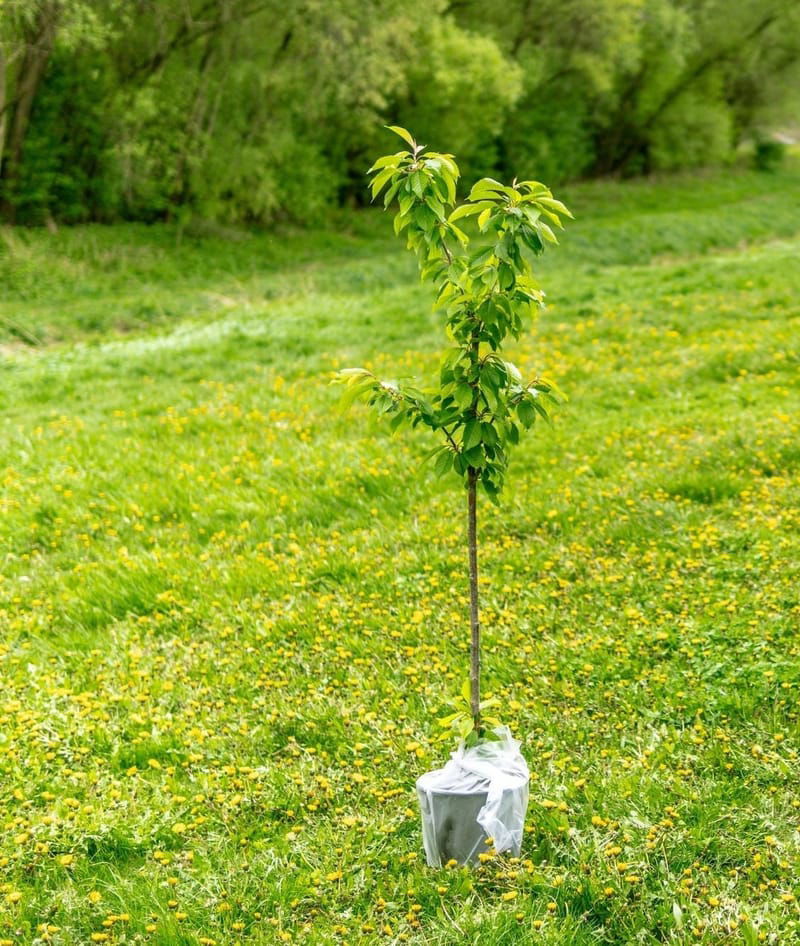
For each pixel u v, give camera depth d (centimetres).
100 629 805
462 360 455
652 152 5441
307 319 2122
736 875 446
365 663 701
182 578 877
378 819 517
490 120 4116
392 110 3944
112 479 1134
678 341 1688
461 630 738
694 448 1089
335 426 1297
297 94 3372
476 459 459
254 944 427
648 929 421
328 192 3722
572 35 4488
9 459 1224
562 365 1534
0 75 2681
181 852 507
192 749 604
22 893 469
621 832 478
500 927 421
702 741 559
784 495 927
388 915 444
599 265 3250
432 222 440
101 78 3136
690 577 786
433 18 3519
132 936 441
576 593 785
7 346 2070
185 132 3228
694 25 5103
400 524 970
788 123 5972
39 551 991
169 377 1725
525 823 494
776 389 1302
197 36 3158
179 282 2759
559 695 636
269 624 771
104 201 3231
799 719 564
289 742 608
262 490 1091
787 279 2191
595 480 1037
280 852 493
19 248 2748
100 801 543
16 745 597
